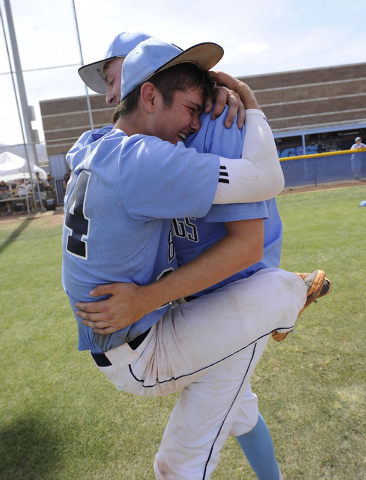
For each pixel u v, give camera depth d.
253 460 1.45
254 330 1.19
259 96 22.11
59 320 3.54
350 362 2.31
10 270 5.61
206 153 1.09
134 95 1.16
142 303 1.09
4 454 1.88
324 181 11.96
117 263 1.07
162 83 1.12
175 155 0.99
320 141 17.66
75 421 2.07
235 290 1.22
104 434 1.95
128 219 1.03
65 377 2.54
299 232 5.69
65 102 18.06
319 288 1.40
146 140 1.03
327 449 1.70
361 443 1.71
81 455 1.82
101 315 1.08
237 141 1.11
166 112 1.14
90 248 1.06
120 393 2.29
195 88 1.14
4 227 10.82
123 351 1.16
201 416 1.21
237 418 1.36
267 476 1.48
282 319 1.24
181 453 1.20
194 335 1.17
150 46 1.12
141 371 1.19
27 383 2.51
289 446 1.74
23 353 2.95
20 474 1.75
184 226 1.23
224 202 1.04
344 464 1.62
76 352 2.88
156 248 1.13
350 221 6.12
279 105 22.22
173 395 2.22
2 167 13.74
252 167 1.06
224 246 1.11
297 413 1.93
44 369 2.67
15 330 3.40
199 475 1.18
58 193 15.67
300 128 22.38
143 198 1.00
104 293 1.08
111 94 2.06
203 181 1.00
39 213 13.81
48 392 2.38
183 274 1.09
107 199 1.01
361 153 11.70
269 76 22.06
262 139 1.11
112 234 1.04
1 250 7.38
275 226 1.42
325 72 22.25
